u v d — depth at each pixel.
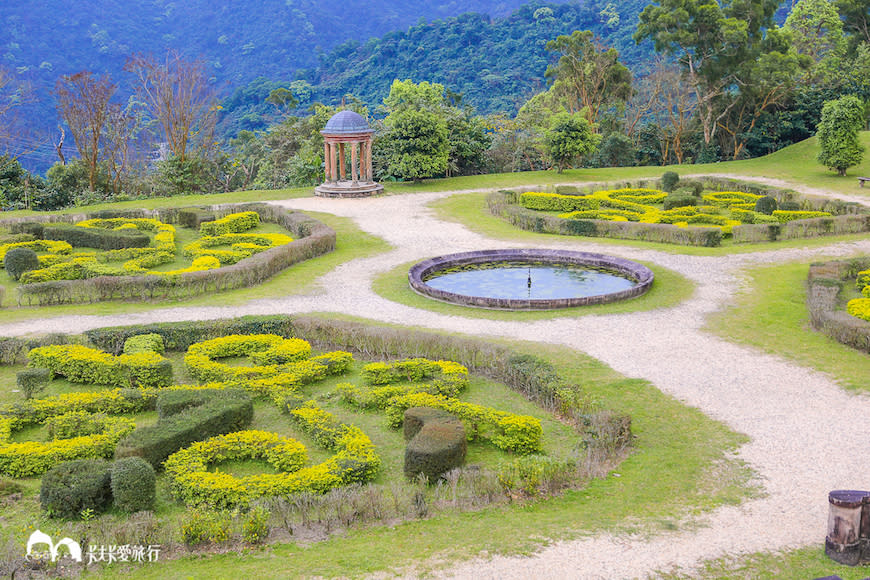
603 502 17.62
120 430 20.86
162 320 31.02
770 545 15.72
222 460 19.97
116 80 128.88
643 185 58.19
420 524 16.62
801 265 38.41
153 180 68.19
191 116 67.38
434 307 32.69
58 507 17.19
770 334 28.92
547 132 63.22
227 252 39.62
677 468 19.34
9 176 60.09
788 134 75.44
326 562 14.97
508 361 25.38
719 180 57.84
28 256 37.12
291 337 29.00
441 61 119.38
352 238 45.09
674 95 78.50
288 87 122.94
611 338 28.75
